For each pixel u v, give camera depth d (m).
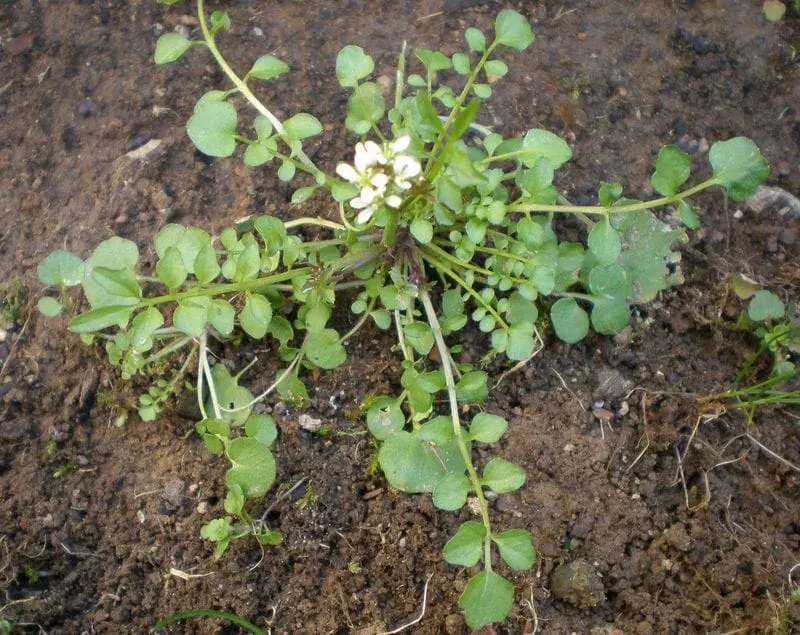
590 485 0.13
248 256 0.11
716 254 0.14
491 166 0.14
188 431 0.13
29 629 0.13
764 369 0.14
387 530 0.13
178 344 0.13
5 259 0.14
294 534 0.13
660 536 0.13
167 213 0.14
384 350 0.14
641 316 0.14
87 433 0.13
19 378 0.14
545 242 0.13
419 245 0.13
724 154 0.11
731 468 0.13
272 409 0.13
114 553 0.13
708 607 0.12
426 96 0.10
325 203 0.14
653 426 0.13
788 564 0.12
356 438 0.13
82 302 0.14
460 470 0.12
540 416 0.13
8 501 0.13
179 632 0.12
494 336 0.12
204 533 0.12
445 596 0.12
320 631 0.12
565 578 0.12
